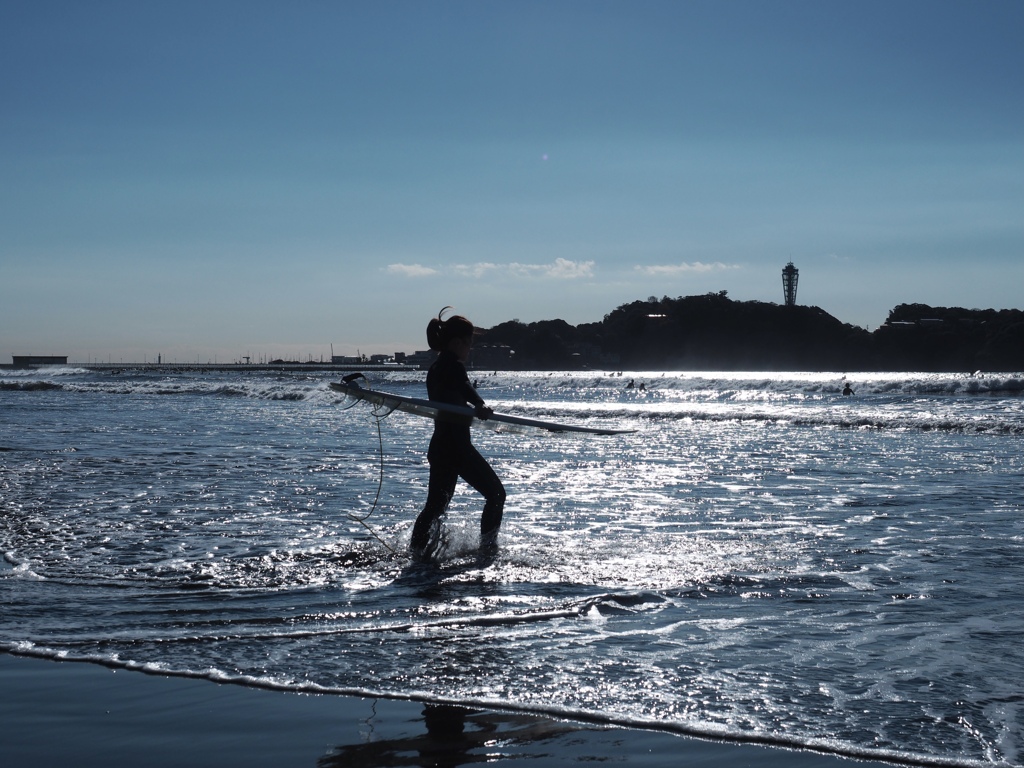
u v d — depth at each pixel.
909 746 3.15
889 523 8.01
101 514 8.40
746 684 3.79
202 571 6.02
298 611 5.02
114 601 5.22
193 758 3.10
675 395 55.75
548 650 4.29
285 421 23.25
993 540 7.11
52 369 115.69
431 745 3.22
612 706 3.55
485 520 7.05
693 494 10.08
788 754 3.11
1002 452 15.17
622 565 6.20
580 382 86.38
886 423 22.33
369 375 165.25
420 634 4.57
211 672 4.00
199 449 15.17
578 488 10.62
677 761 3.06
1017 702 3.55
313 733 3.32
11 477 11.23
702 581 5.72
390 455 14.16
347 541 7.10
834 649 4.27
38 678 3.94
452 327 7.29
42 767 3.02
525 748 3.19
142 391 47.38
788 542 7.05
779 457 14.53
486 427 7.28
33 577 5.83
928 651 4.22
